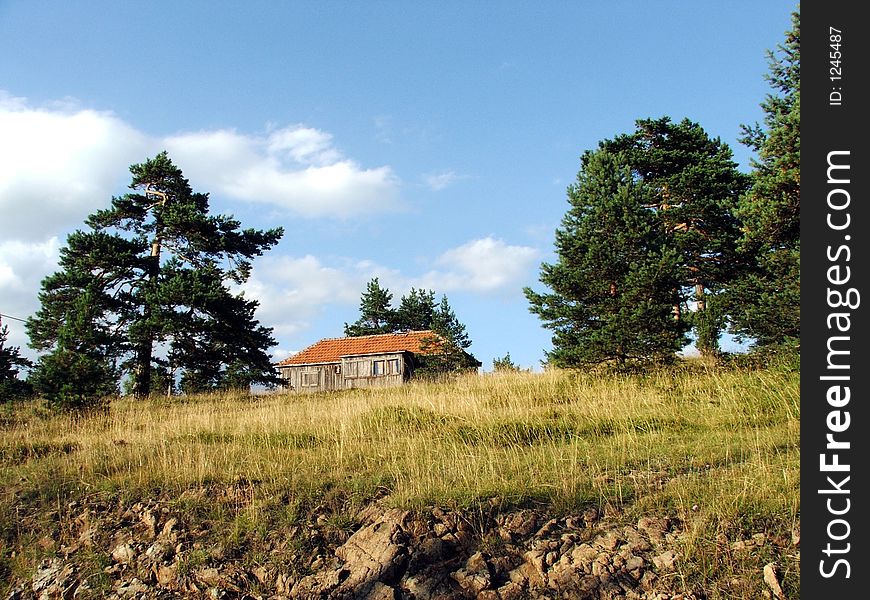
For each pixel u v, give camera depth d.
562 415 12.38
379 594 5.98
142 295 25.48
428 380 26.55
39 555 7.19
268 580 6.33
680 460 8.35
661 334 17.61
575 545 6.43
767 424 10.42
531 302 20.50
